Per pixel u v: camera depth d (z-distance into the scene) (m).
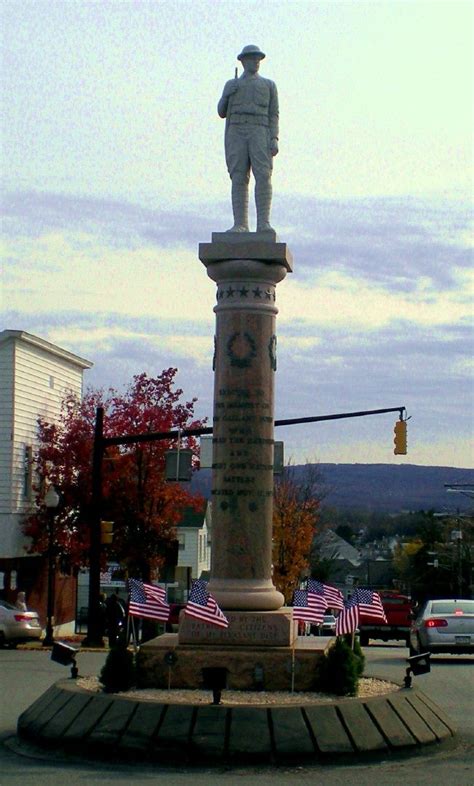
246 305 18.83
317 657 16.72
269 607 18.08
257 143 19.52
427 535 110.06
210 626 17.44
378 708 15.05
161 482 44.59
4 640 35.53
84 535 44.09
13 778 13.15
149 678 16.91
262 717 14.34
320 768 13.95
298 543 65.50
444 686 22.44
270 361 18.88
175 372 46.22
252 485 18.48
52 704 15.63
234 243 18.80
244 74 19.98
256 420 18.62
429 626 29.19
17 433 42.91
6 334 42.22
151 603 17.08
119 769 13.78
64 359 48.38
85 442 44.38
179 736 14.21
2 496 42.25
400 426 33.44
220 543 18.44
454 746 15.50
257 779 13.22
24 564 44.59
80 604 71.88
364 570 138.88
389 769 13.95
